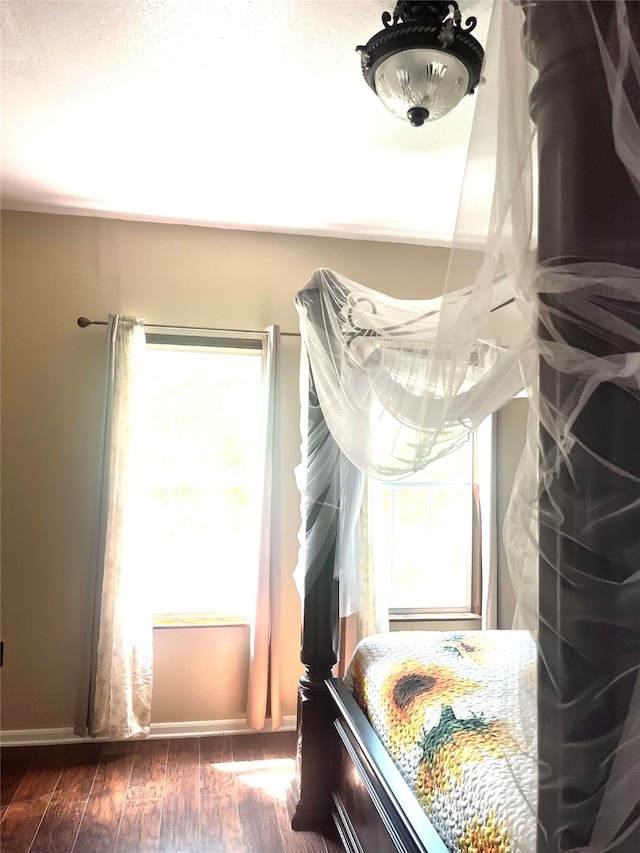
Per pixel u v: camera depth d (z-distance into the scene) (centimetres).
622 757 83
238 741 326
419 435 148
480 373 133
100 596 315
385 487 377
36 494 325
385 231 350
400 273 365
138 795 272
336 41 192
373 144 255
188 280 342
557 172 85
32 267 328
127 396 322
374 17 182
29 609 321
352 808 215
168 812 259
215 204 317
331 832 246
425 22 165
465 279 104
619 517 84
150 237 339
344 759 229
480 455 365
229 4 177
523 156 89
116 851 232
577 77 83
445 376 118
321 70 206
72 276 331
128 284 337
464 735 167
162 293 339
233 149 260
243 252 349
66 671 323
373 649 247
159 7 178
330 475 252
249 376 357
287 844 238
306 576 254
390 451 181
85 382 330
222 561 350
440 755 165
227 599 350
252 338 346
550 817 87
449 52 170
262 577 330
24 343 326
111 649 314
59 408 328
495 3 96
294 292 352
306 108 229
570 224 83
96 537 319
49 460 326
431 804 164
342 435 203
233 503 353
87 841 238
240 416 355
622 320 83
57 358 329
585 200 83
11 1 175
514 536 93
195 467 350
